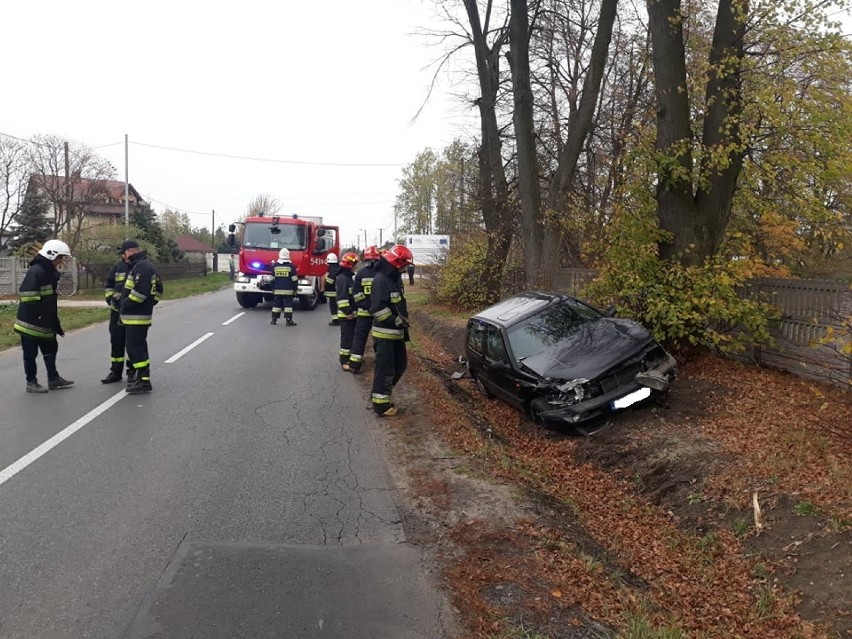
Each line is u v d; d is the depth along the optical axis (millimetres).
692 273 8492
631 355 7324
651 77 15258
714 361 8820
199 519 4633
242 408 7875
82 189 38312
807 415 6500
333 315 17000
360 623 3354
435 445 6492
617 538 4910
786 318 8398
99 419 7223
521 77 13539
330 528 4523
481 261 18484
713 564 4340
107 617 3369
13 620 3336
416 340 15648
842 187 9430
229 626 3303
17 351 12109
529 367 7527
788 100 8250
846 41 8102
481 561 4062
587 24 17250
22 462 5773
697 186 9039
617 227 9305
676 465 5723
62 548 4148
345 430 7008
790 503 4551
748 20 8539
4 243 46125
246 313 20109
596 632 3391
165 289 31672
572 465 6602
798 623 3566
